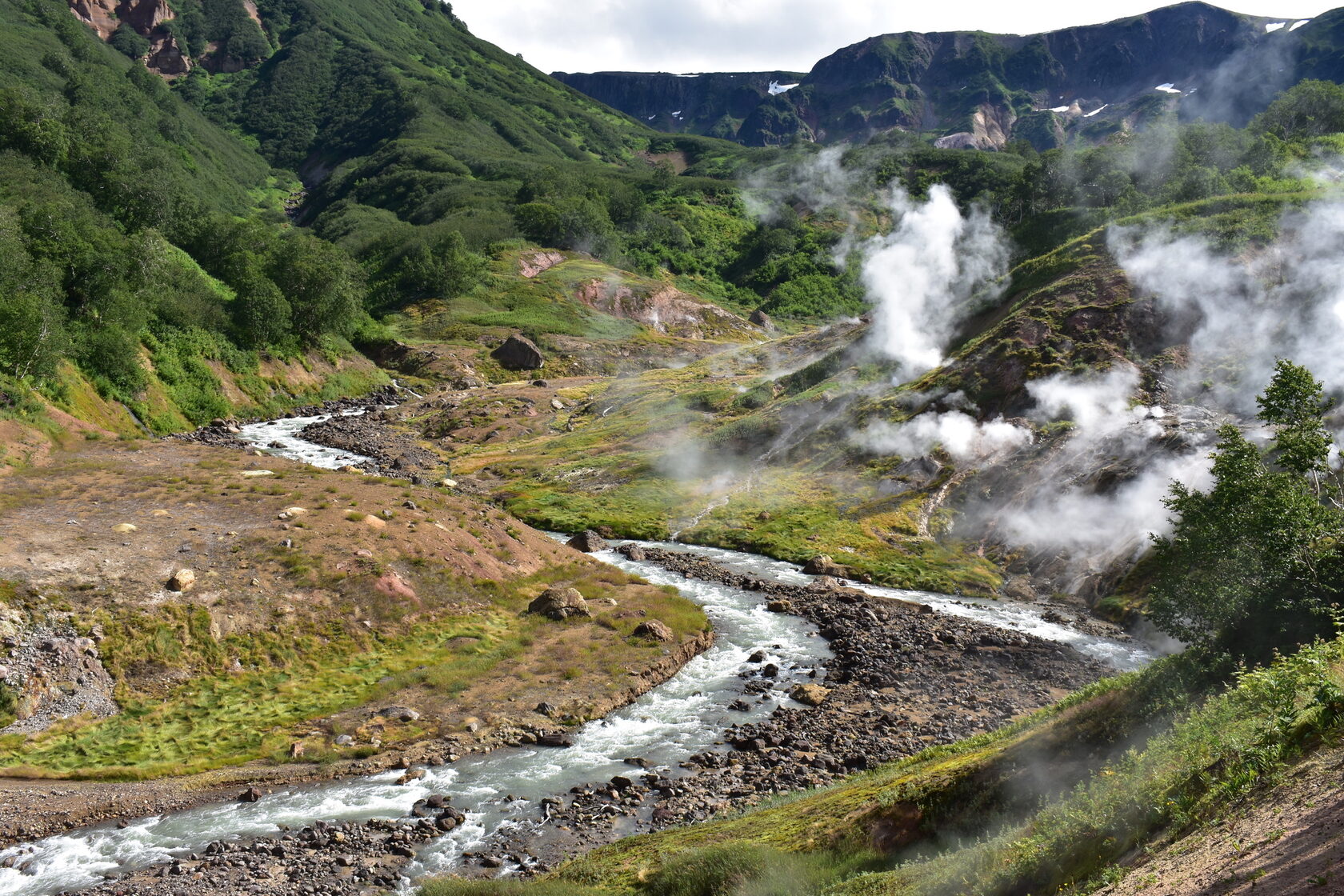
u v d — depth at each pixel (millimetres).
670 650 38281
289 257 119562
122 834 23203
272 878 20594
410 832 23094
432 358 128375
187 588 35406
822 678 36562
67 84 194000
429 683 33844
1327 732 10445
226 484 48781
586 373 133375
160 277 98750
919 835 16531
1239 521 19000
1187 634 19375
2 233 76500
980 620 45719
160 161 160875
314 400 107688
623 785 26031
